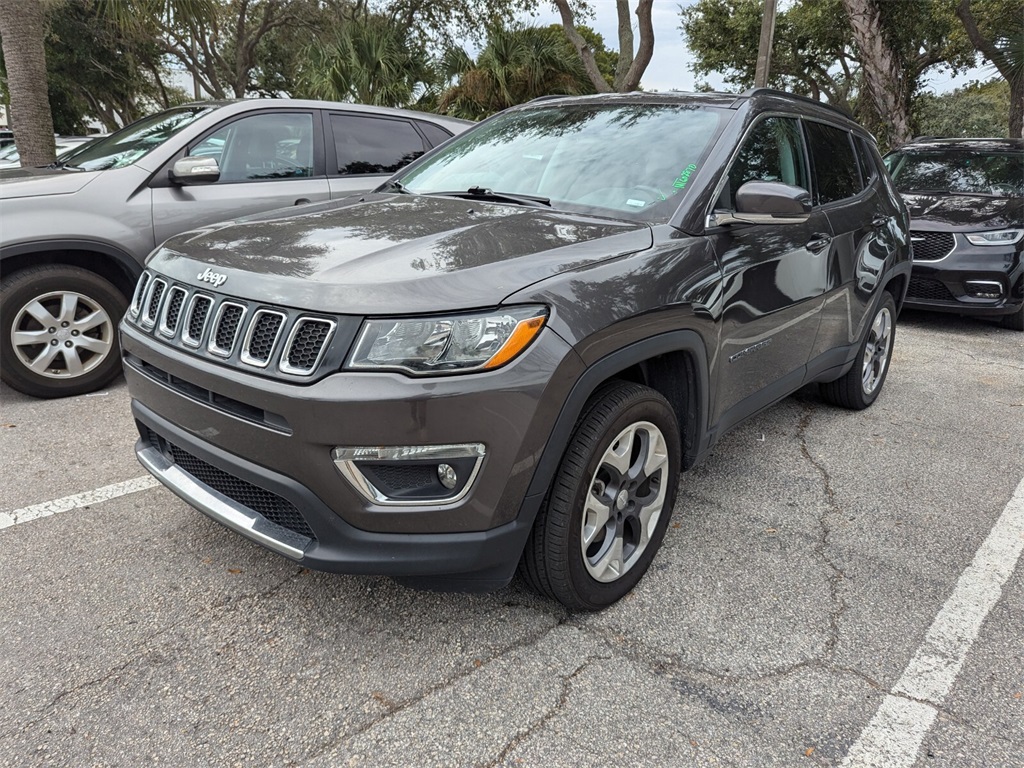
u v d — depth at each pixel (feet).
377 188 11.92
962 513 10.86
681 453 9.19
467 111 49.78
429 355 6.40
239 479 7.28
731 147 9.73
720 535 10.03
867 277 13.15
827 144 12.74
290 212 9.71
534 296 6.79
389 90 46.98
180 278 7.80
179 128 15.53
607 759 6.27
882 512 10.83
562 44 49.73
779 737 6.58
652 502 8.61
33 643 7.45
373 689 6.98
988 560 9.61
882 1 43.75
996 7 53.31
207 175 14.29
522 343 6.62
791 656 7.65
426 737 6.43
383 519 6.63
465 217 8.76
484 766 6.16
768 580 9.00
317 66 49.24
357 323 6.41
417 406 6.33
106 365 14.49
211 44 69.10
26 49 24.88
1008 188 23.79
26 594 8.21
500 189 10.43
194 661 7.27
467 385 6.42
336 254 7.38
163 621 7.85
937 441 13.60
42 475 11.06
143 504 10.28
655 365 8.85
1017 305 21.83
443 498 6.68
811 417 14.67
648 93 11.47
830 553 9.66
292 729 6.47
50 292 13.64
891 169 26.78
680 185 9.23
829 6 65.62
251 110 16.22
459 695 6.94
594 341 7.06
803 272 10.83
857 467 12.37
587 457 7.34
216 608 8.09
